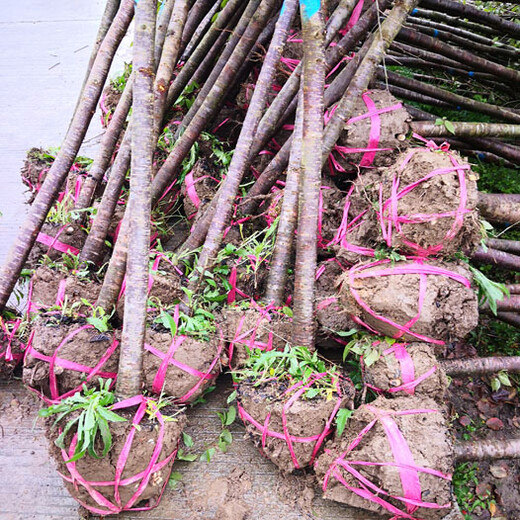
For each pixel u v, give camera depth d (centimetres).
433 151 178
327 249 214
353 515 171
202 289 201
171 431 161
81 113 221
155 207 239
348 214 206
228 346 194
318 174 179
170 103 268
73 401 153
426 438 157
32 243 213
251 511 172
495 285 182
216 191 236
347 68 235
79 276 202
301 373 172
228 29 274
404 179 174
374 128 205
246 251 208
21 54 400
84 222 229
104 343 175
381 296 168
